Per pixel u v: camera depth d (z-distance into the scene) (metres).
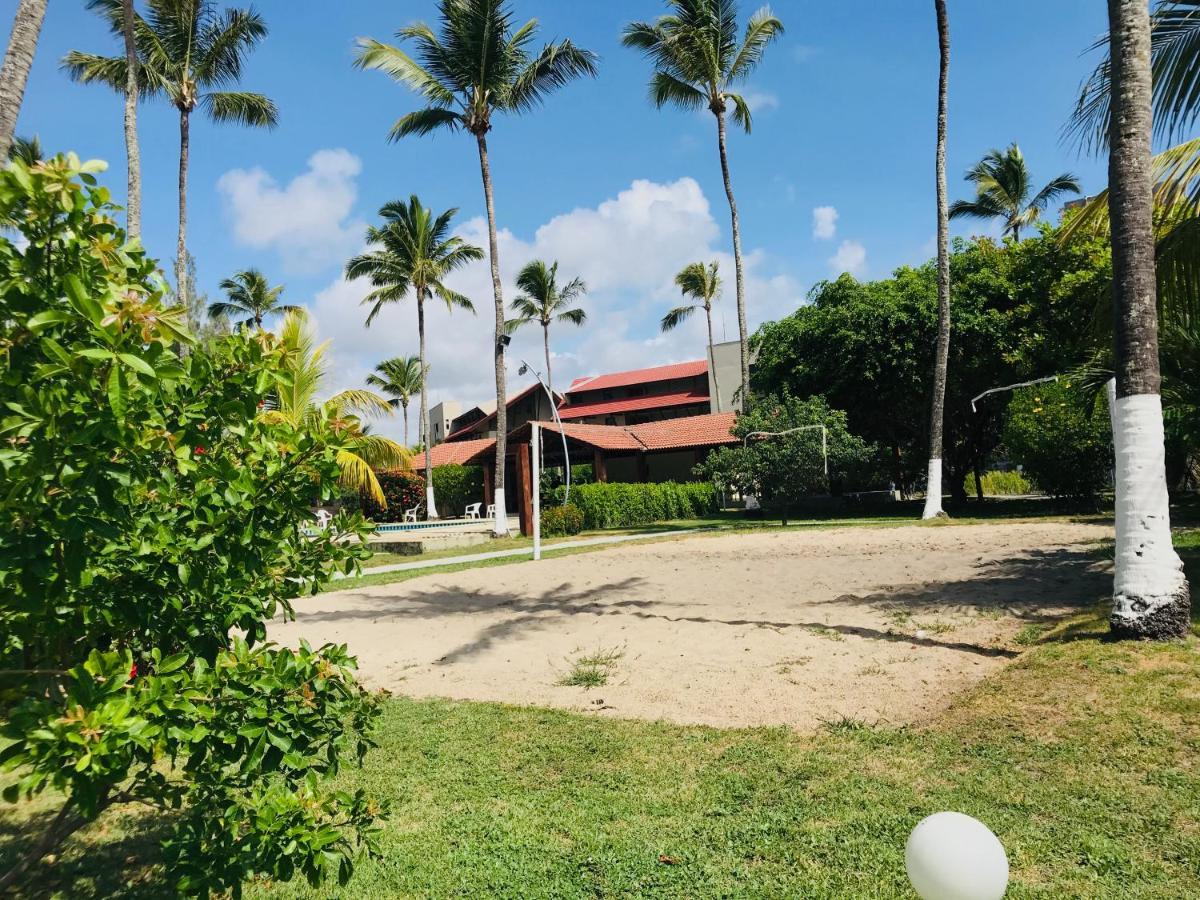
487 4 21.91
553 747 5.43
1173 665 5.48
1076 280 22.94
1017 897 3.19
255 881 3.66
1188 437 11.59
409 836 4.09
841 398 27.62
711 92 27.62
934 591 9.93
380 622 10.85
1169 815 3.79
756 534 19.14
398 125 23.08
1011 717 5.20
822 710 5.86
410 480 35.75
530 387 45.91
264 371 2.84
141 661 3.00
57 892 3.57
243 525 2.75
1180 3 7.54
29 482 2.13
